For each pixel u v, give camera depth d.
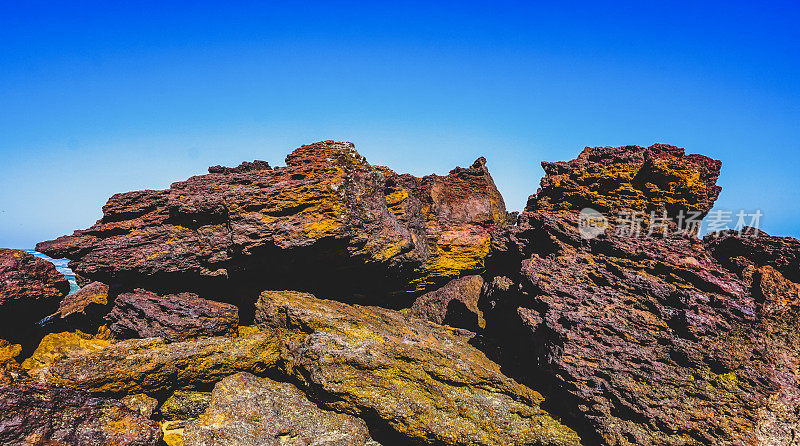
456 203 44.00
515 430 21.00
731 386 19.11
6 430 16.81
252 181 27.45
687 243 23.95
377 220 29.89
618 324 21.23
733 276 21.73
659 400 19.25
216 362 23.33
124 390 21.44
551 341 21.84
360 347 23.11
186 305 24.92
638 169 27.80
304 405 22.67
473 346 27.03
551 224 27.02
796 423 18.11
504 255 31.08
